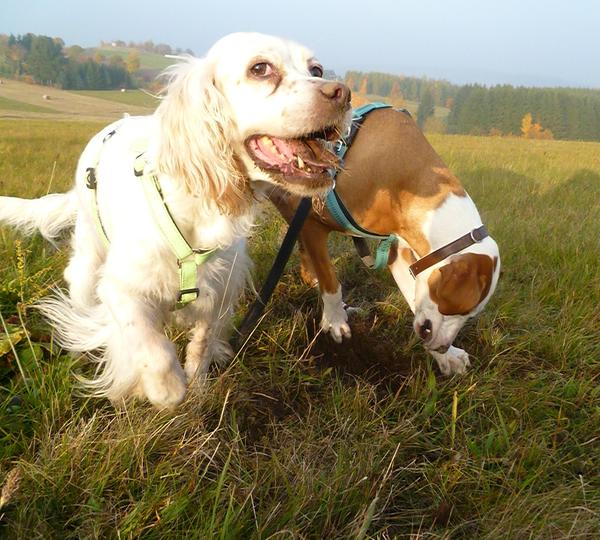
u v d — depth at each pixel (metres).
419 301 1.20
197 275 0.97
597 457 0.99
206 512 0.76
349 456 0.91
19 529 0.69
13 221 1.40
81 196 1.16
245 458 0.88
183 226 0.90
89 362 1.04
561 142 8.78
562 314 1.39
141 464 0.79
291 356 1.15
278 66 0.86
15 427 0.84
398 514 0.86
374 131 1.24
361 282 1.61
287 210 1.32
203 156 0.86
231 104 0.87
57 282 1.26
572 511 0.84
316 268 1.28
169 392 0.88
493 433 0.97
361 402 1.02
